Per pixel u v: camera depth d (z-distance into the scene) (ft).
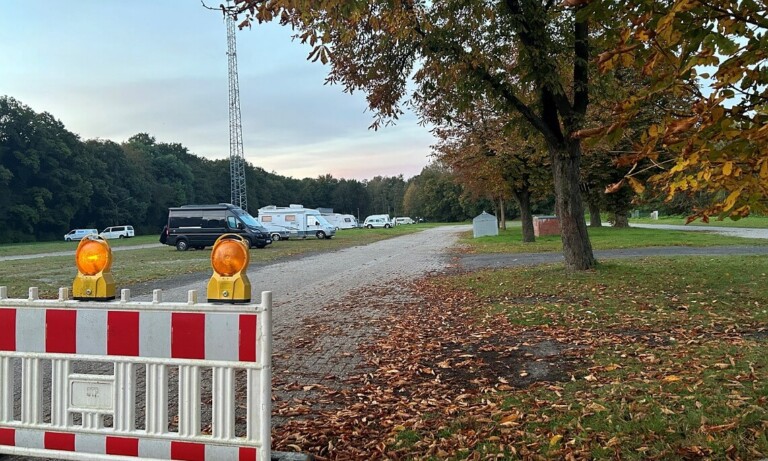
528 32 34.99
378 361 20.62
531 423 13.44
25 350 10.93
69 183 253.65
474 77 36.76
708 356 18.53
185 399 10.32
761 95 8.66
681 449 11.49
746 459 11.02
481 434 12.94
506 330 24.85
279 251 100.37
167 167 343.26
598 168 96.89
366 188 517.55
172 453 10.31
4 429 10.98
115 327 10.56
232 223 113.50
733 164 7.80
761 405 13.60
